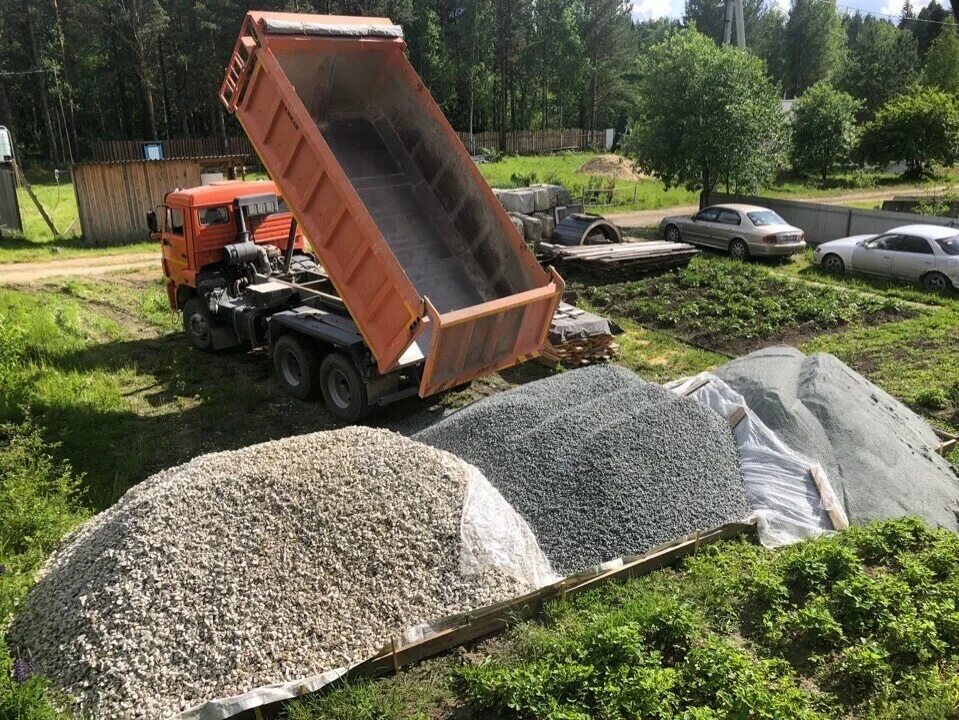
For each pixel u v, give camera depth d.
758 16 79.81
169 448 9.07
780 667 5.06
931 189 35.38
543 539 6.43
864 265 17.81
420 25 55.50
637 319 15.07
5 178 22.80
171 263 12.71
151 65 51.59
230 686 4.57
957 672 5.00
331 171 8.33
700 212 21.83
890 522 6.63
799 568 6.00
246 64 8.98
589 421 7.54
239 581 5.05
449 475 6.16
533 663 4.96
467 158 9.37
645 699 4.57
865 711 4.71
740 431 8.17
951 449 9.04
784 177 42.47
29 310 13.96
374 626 5.07
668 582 6.04
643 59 25.50
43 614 5.12
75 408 9.76
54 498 7.12
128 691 4.47
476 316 8.01
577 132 68.06
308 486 5.71
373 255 8.30
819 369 9.02
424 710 4.68
